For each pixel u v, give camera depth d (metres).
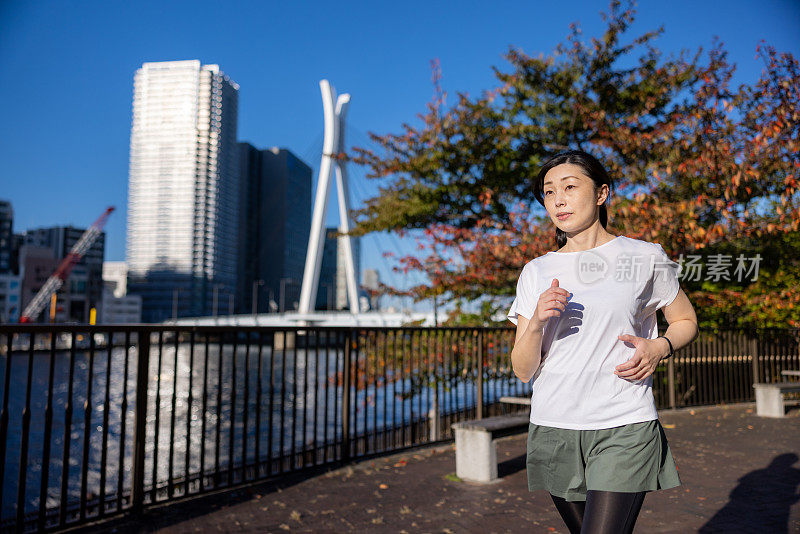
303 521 3.67
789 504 3.82
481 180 10.50
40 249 167.88
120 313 181.50
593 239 1.76
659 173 8.23
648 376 1.57
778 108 6.91
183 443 29.25
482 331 6.86
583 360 1.63
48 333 3.50
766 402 8.18
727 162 7.28
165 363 83.69
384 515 3.77
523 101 10.80
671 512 3.68
